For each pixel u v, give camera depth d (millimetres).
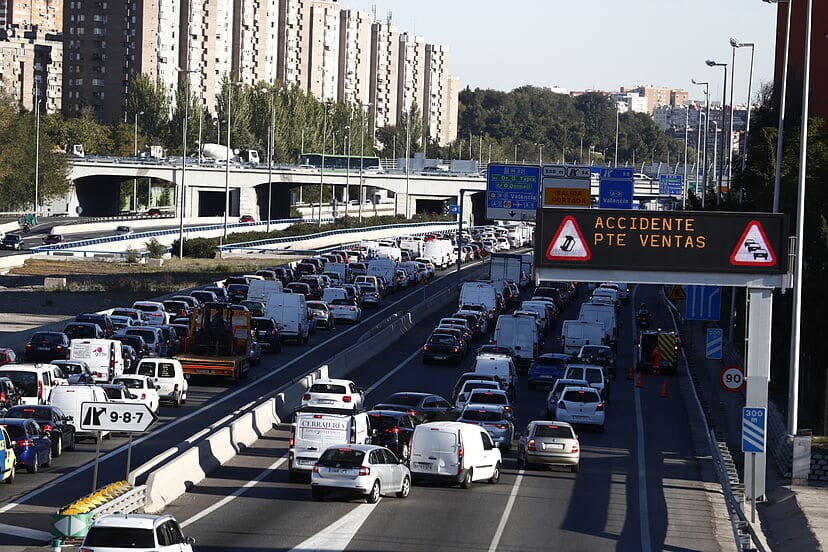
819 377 80312
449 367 116188
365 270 193125
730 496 56125
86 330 103125
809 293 83125
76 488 55312
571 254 56812
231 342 98562
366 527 49062
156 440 71125
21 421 59312
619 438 80000
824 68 147000
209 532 46719
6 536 44438
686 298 105125
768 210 107562
